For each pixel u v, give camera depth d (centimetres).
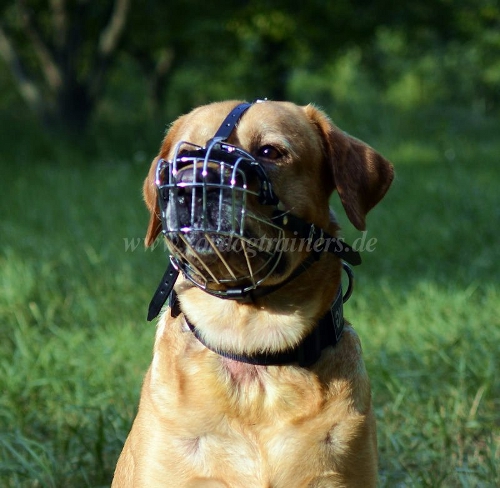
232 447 499
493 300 1069
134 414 770
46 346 899
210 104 556
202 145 519
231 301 512
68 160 2492
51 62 2884
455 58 5688
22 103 4294
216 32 3123
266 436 498
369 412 524
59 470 685
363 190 550
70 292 1131
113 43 2909
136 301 1088
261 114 522
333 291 523
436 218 1630
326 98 5084
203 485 503
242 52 3641
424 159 2511
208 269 469
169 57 4209
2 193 1909
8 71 4375
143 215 1656
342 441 501
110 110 4719
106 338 941
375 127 3164
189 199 455
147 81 4391
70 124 2873
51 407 788
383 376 823
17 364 857
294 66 3669
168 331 539
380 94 5672
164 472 504
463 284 1183
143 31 3225
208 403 500
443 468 692
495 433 753
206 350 512
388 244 1433
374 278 1226
